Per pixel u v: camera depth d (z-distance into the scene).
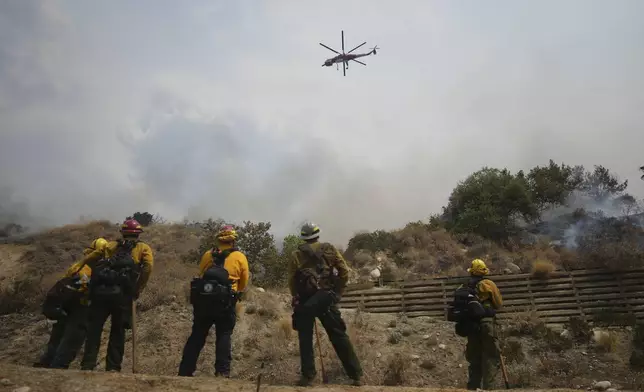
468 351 7.92
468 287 7.92
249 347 11.70
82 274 6.99
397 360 11.16
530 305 15.04
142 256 6.84
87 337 6.33
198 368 10.43
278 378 10.21
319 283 6.05
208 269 6.35
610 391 8.80
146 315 13.02
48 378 4.84
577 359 11.85
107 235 22.52
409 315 14.98
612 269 15.59
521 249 20.53
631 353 12.04
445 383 10.72
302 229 6.45
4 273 18.36
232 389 4.96
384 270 18.30
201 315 6.25
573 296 15.14
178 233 22.64
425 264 19.20
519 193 23.72
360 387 5.48
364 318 14.40
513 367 11.38
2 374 4.82
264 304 13.88
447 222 24.12
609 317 14.00
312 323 6.02
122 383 4.88
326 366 10.57
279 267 17.45
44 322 13.48
